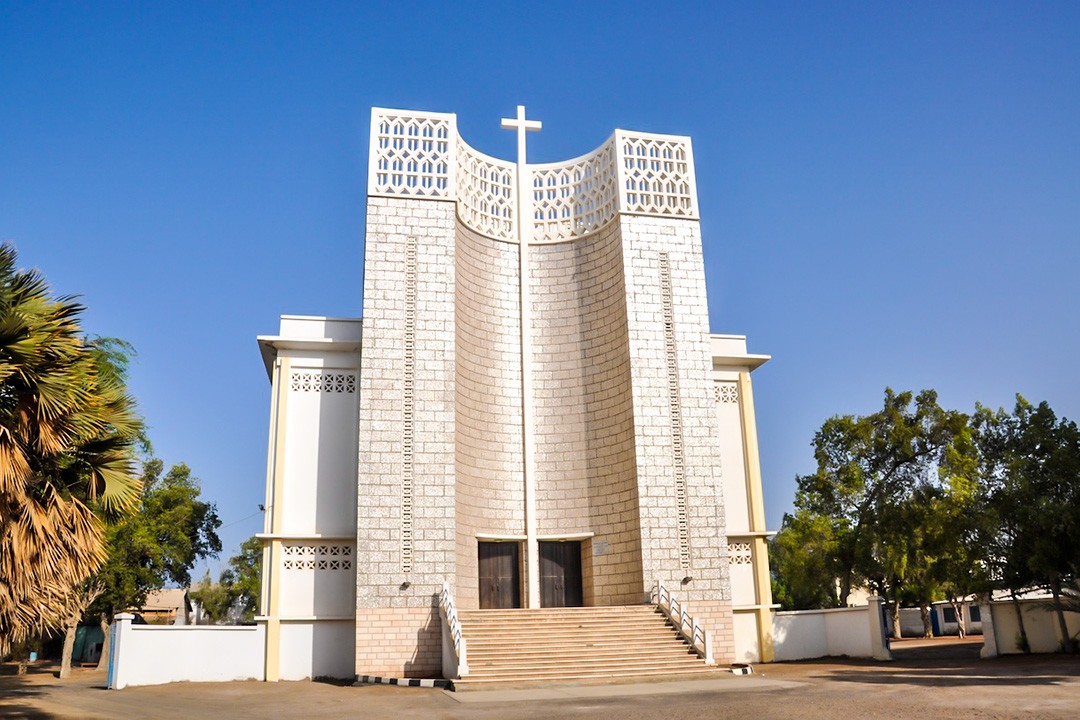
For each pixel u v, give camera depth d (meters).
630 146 29.33
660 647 22.78
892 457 39.91
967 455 37.56
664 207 28.69
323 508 26.12
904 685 17.53
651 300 27.66
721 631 25.31
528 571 27.42
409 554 24.30
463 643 20.95
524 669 21.02
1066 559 25.88
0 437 12.10
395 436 25.03
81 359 13.89
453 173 27.66
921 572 37.22
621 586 26.50
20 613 12.28
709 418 26.95
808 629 28.39
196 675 23.91
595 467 28.00
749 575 28.42
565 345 29.50
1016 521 27.30
